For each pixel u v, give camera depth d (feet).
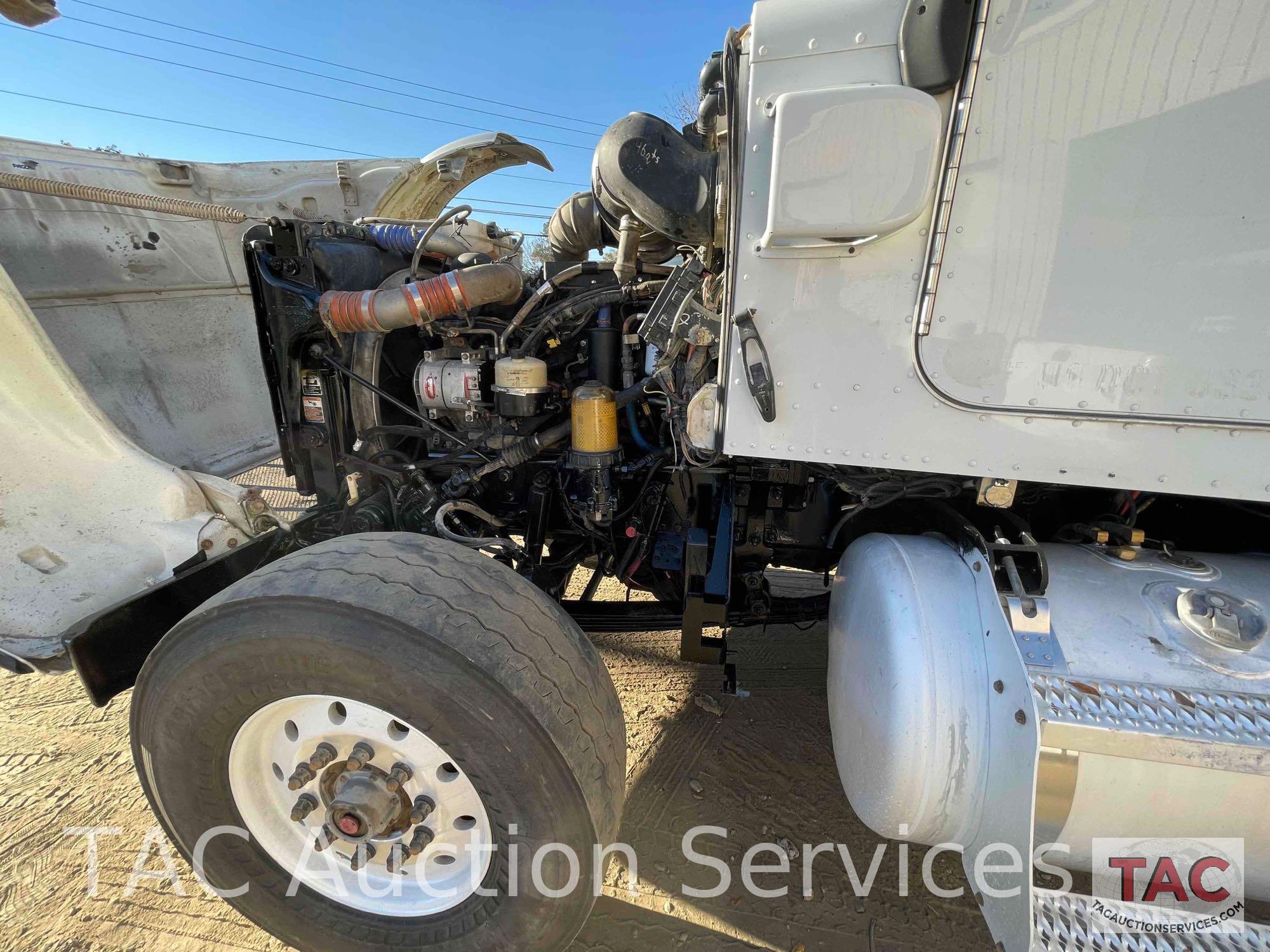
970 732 4.24
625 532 7.38
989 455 4.01
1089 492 5.85
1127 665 3.89
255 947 5.58
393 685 4.16
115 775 7.52
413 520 7.52
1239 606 3.99
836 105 3.50
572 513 7.42
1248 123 3.26
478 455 7.67
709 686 9.27
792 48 3.76
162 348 8.12
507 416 6.94
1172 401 3.69
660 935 5.73
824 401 4.20
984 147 3.54
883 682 4.56
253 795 5.00
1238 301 3.50
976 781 4.26
